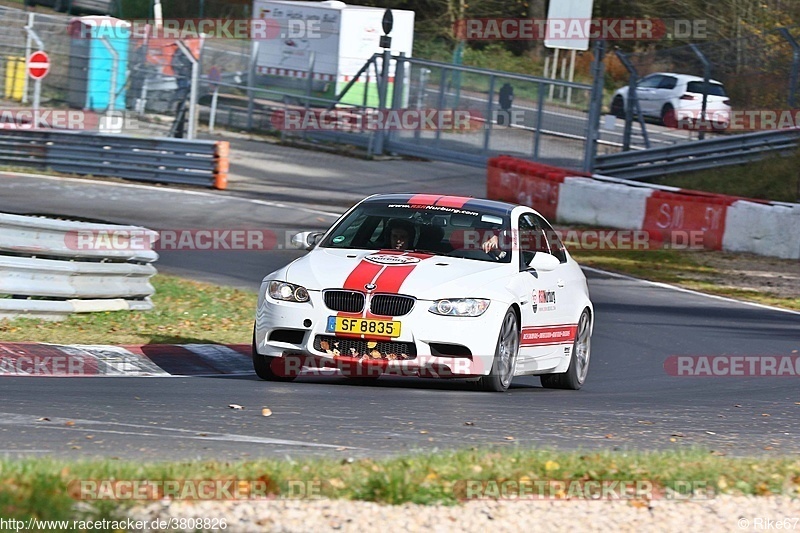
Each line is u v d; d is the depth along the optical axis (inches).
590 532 652.7
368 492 681.6
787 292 2583.7
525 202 3631.9
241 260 2509.8
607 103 5693.9
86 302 1734.7
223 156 3607.3
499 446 927.7
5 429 896.9
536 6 6712.6
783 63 3831.2
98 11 6712.6
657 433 1071.6
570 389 1482.5
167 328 1729.8
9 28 4778.5
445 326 1210.6
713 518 697.6
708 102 3924.7
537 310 1353.3
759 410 1311.5
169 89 4638.3
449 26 6732.3
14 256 1653.5
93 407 1041.5
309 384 1305.4
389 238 1344.7
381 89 4530.0
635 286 2549.2
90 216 2901.1
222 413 1040.2
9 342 1434.5
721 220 3144.7
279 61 4926.2
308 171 4065.0
